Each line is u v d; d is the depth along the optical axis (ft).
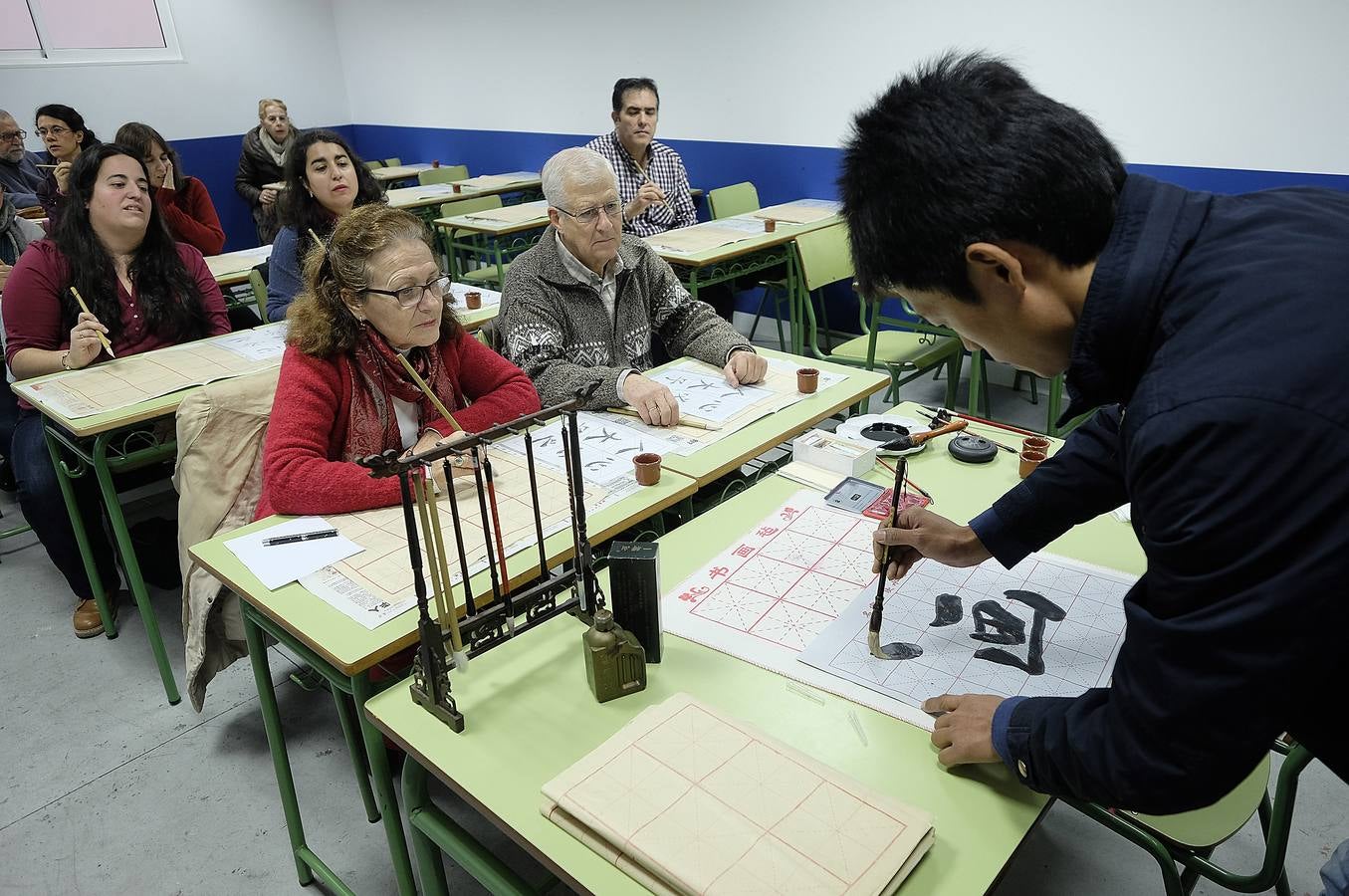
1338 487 1.67
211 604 5.60
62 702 7.06
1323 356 1.72
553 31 17.94
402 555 4.24
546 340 6.61
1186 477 1.81
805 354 13.84
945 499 4.63
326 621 3.75
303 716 6.83
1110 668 3.22
